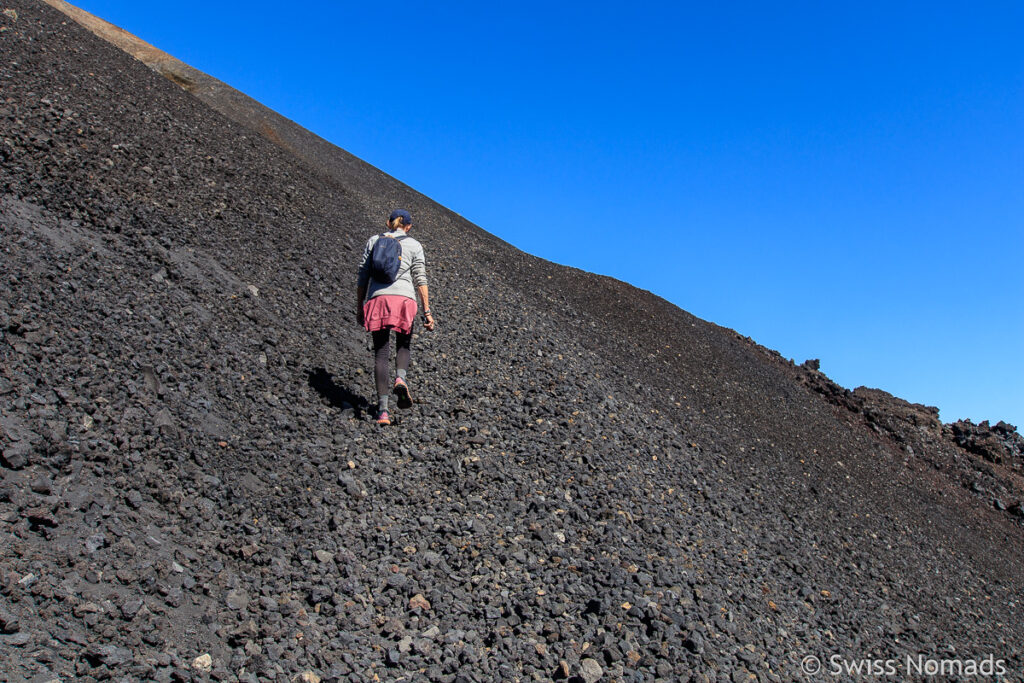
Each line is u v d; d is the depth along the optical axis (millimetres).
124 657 2480
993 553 8430
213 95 21953
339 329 6133
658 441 6379
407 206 14148
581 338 9141
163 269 5277
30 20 8945
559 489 4820
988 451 13273
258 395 4602
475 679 3016
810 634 4320
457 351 6668
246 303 5582
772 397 10953
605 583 3934
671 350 10820
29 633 2398
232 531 3402
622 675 3252
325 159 18531
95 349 4004
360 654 2969
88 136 6578
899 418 13570
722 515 5457
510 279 10914
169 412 3943
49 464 3137
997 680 4809
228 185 7684
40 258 4422
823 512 6691
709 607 4051
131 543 2988
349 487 4051
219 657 2697
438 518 4141
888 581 5773
